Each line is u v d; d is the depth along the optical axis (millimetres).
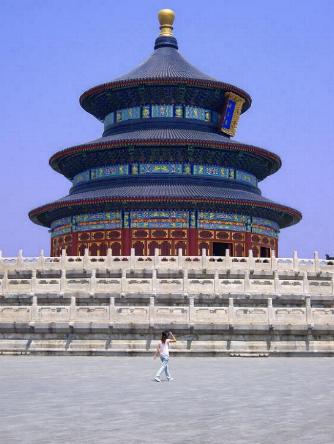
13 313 55656
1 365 45719
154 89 105562
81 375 38906
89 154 103188
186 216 97312
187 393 30734
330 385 34000
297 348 54375
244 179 105875
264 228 104125
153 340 54125
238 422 22875
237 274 66438
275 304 60375
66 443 19219
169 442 19391
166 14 117375
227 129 107688
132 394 30344
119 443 19234
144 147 100125
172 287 60062
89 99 111062
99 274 66812
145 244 96938
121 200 94688
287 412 25094
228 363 47688
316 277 69188
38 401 28016
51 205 100875
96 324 54375
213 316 54344
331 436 20391
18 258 70125
